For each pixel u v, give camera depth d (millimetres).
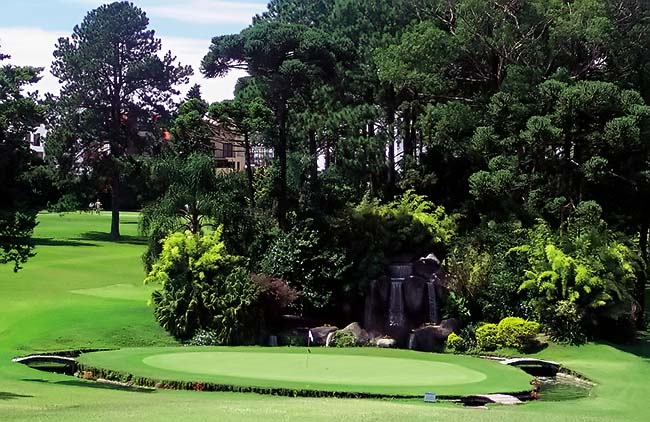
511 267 36875
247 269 36625
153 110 76438
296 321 36281
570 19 40281
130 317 35469
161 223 38062
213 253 35219
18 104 26250
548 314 34469
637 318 37312
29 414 13641
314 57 39250
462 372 24672
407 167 49000
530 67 40438
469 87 46344
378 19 50406
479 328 34062
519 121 38219
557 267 34281
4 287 42531
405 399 19844
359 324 36531
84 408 14938
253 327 33938
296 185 42812
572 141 37406
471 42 42250
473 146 38812
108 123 74938
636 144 35500
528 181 38031
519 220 39594
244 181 42062
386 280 37375
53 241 69188
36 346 30281
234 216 38281
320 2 54000
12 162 26281
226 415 14141
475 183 36812
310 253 37906
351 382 21750
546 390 24438
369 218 40156
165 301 34500
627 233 42219
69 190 72750
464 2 41000
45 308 36719
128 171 73062
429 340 34375
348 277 37844
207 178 38719
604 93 34625
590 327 34312
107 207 110562
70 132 72812
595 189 39250
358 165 42875
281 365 25062
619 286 34375
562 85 35906
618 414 19453
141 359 25969
